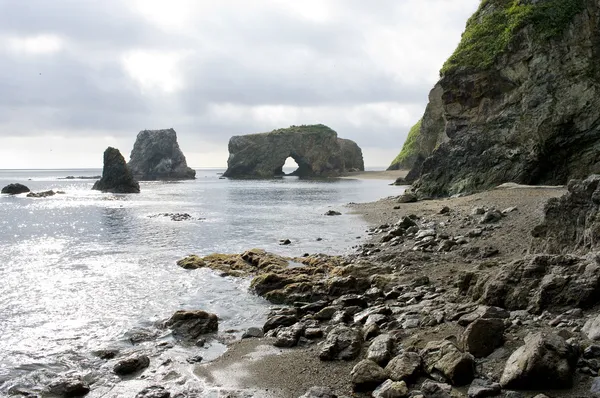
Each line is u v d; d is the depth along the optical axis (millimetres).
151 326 12555
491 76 40625
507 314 9680
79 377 9328
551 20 37500
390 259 19078
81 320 13008
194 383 8984
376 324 10898
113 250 24172
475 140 41719
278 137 145625
